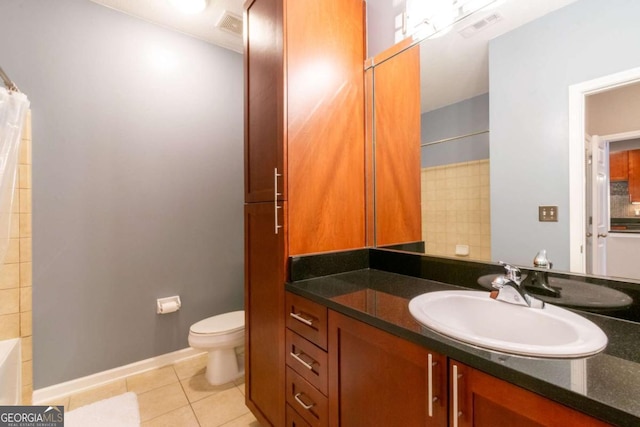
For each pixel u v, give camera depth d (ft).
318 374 3.68
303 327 3.92
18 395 5.29
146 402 5.78
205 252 7.76
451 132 4.37
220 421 5.29
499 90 3.84
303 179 4.47
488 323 3.25
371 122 5.30
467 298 3.45
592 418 1.63
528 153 3.58
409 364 2.61
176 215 7.32
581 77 3.16
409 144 4.89
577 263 3.19
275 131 4.43
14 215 5.41
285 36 4.26
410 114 4.84
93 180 6.27
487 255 3.95
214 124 7.92
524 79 3.60
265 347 4.80
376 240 5.24
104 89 6.39
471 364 2.16
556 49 3.34
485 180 4.00
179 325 7.36
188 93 7.51
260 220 4.89
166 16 6.81
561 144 3.31
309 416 3.84
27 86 5.60
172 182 7.27
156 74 7.06
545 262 3.42
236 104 8.31
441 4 4.41
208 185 7.82
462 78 4.22
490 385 2.07
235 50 8.26
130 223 6.71
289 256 4.32
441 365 2.36
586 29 3.13
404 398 2.67
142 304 6.87
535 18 3.50
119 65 6.57
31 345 5.57
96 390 6.13
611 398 1.61
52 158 5.84
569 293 3.22
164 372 6.86
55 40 5.88
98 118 6.32
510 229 3.75
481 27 3.99
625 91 2.90
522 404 1.92
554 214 3.37
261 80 4.83
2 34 5.42
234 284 8.23
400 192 4.99
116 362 6.55
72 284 6.07
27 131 5.55
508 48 3.74
